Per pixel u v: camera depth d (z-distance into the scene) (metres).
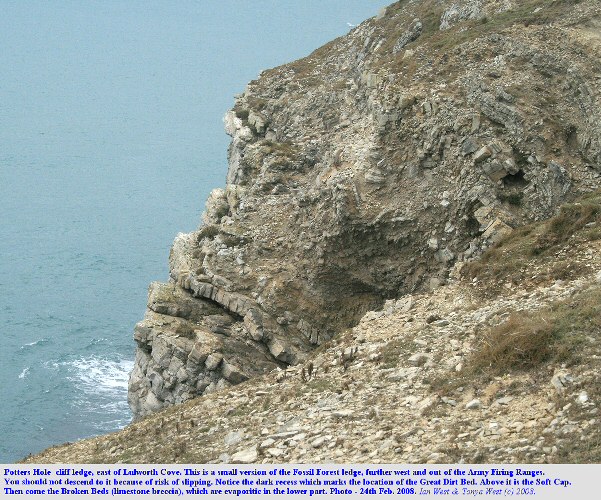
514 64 56.81
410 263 55.34
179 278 58.81
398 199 55.59
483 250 49.97
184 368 53.59
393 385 31.94
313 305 57.44
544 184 51.09
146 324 55.66
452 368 31.64
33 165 170.50
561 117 53.81
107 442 36.78
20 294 110.31
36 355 91.00
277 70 85.62
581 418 25.39
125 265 121.88
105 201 150.25
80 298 109.38
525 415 26.84
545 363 29.31
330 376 35.12
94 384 83.56
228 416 34.53
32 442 71.62
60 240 131.88
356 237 56.16
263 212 62.12
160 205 148.12
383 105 58.34
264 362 55.34
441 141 54.44
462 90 56.31
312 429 29.78
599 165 51.59
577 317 30.84
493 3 68.62
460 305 40.22
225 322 56.69
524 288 39.81
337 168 59.28
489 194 51.53
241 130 78.38
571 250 41.41
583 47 56.66
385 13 82.31
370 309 57.09
